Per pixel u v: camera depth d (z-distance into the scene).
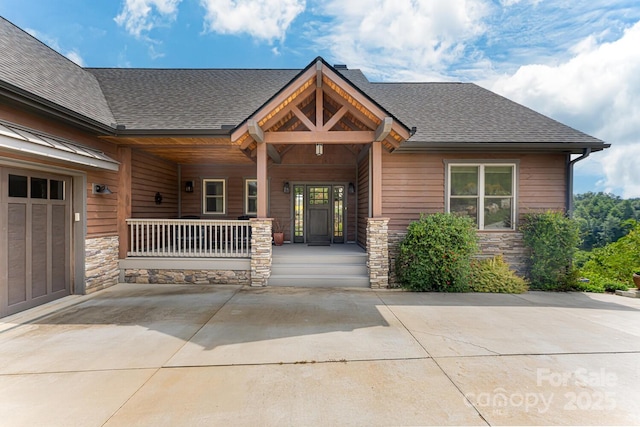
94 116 6.32
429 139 7.02
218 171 10.20
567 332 4.12
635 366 3.22
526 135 7.17
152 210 8.42
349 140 6.56
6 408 2.52
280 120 6.87
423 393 2.73
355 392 2.74
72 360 3.29
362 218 9.05
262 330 4.14
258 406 2.55
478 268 6.64
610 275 11.02
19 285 4.90
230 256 6.91
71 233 5.91
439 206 7.39
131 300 5.54
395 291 6.31
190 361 3.28
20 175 4.94
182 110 7.72
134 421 2.37
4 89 4.29
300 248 8.70
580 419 2.42
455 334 4.03
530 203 7.34
